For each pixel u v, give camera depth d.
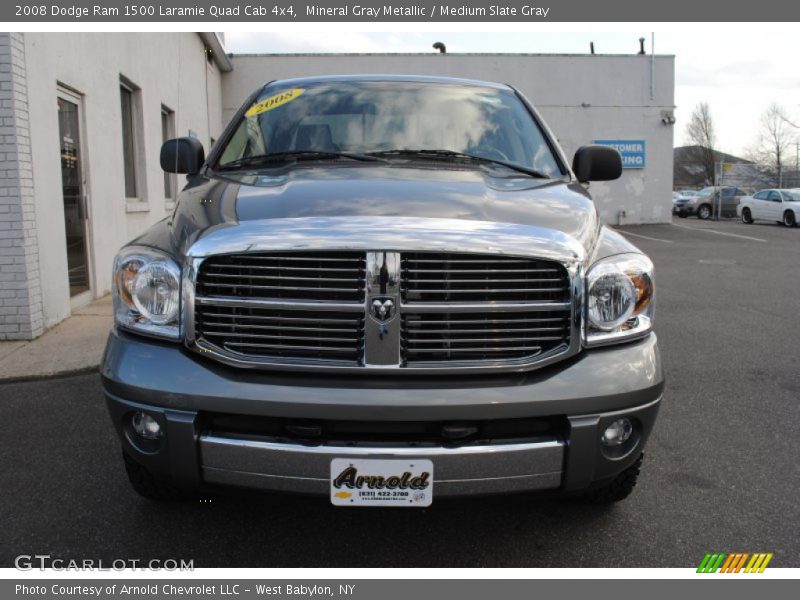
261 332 2.31
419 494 2.23
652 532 2.88
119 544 2.73
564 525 2.93
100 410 4.28
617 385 2.33
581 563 2.64
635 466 2.82
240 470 2.26
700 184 70.19
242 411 2.21
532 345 2.34
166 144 3.64
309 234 2.27
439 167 3.18
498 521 2.95
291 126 3.57
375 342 2.24
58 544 2.73
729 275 11.37
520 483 2.28
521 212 2.57
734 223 27.97
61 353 5.50
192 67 14.53
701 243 17.94
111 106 8.55
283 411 2.20
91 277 7.90
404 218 2.38
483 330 2.31
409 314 2.27
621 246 2.59
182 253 2.38
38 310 6.09
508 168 3.34
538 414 2.25
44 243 6.27
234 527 2.88
